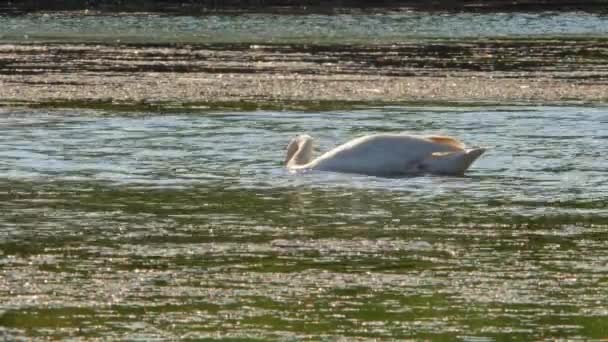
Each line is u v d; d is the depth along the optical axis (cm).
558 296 3288
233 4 19312
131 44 13638
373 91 9281
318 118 7612
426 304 3195
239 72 10638
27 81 9788
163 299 3225
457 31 15750
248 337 2864
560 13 18662
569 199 4838
